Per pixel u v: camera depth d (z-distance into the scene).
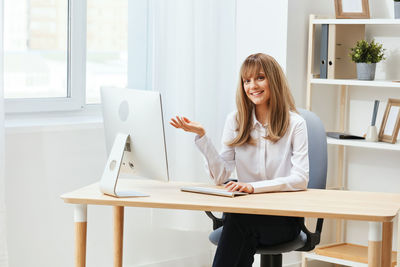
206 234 4.12
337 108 4.22
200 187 2.76
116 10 3.80
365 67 3.75
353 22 3.74
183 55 3.79
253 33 4.05
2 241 3.08
